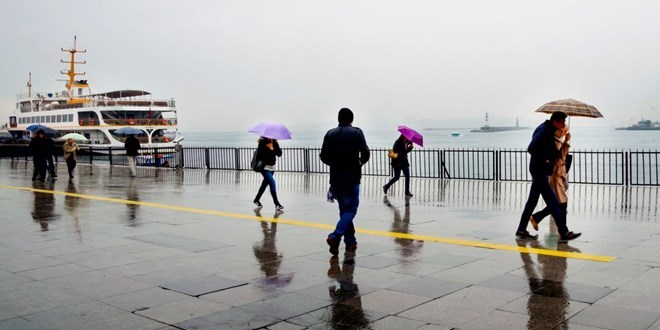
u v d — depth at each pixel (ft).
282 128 39.68
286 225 33.71
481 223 33.96
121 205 43.60
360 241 28.53
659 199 45.03
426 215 37.29
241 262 24.03
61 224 34.40
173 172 82.84
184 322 16.43
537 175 28.71
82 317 16.90
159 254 25.68
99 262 24.11
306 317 16.85
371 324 16.21
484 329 15.72
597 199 45.42
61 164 104.12
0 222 35.22
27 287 20.21
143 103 163.02
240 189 56.44
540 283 20.43
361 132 25.85
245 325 16.17
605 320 16.37
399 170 48.60
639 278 21.03
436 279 21.09
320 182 63.41
